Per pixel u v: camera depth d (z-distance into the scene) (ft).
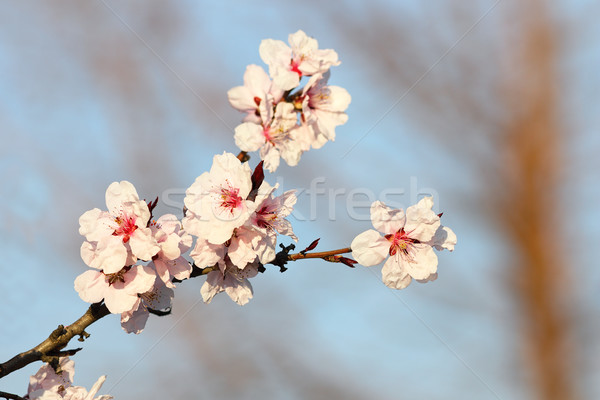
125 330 2.46
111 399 2.45
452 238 2.51
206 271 2.48
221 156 2.48
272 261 2.48
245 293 2.50
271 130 2.53
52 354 2.41
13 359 2.39
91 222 2.44
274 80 2.53
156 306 2.47
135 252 2.43
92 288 2.44
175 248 2.45
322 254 2.49
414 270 2.49
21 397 2.41
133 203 2.44
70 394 2.44
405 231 2.49
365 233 2.48
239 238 2.47
